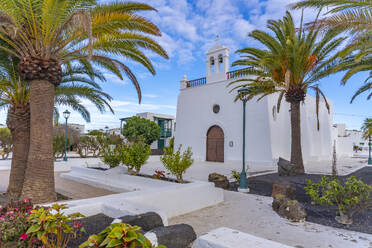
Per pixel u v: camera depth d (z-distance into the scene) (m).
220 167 14.79
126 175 7.77
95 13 5.62
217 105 18.86
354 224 4.70
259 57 11.70
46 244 2.30
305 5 7.20
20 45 5.54
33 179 5.23
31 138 5.38
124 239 1.54
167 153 7.10
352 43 6.75
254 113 16.34
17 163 6.39
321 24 6.74
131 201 4.70
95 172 9.01
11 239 2.54
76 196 6.70
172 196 5.39
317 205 6.06
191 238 3.10
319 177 10.76
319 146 23.58
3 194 6.72
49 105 5.52
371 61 8.38
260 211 5.68
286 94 11.91
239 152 16.81
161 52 6.78
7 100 6.54
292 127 12.01
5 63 6.36
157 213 3.83
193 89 20.66
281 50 10.74
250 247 2.29
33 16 5.15
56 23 5.22
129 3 5.71
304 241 3.88
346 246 3.67
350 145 31.77
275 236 4.10
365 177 11.10
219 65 19.50
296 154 11.89
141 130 27.98
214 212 5.61
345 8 6.68
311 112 22.72
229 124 17.64
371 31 6.48
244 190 7.95
